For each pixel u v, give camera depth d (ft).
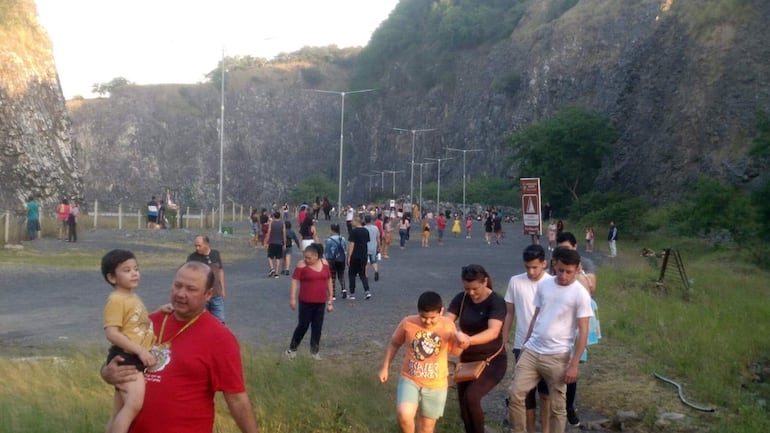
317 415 27.73
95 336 43.52
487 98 391.65
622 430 31.24
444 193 360.69
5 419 23.26
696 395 35.60
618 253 123.24
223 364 15.85
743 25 171.01
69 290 64.80
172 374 15.60
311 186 426.10
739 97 159.12
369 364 38.06
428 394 24.36
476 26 436.35
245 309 56.65
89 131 429.38
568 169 222.48
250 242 122.21
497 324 25.71
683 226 131.75
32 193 146.30
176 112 458.50
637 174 191.01
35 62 157.69
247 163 468.34
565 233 30.27
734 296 66.13
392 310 56.85
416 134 444.55
